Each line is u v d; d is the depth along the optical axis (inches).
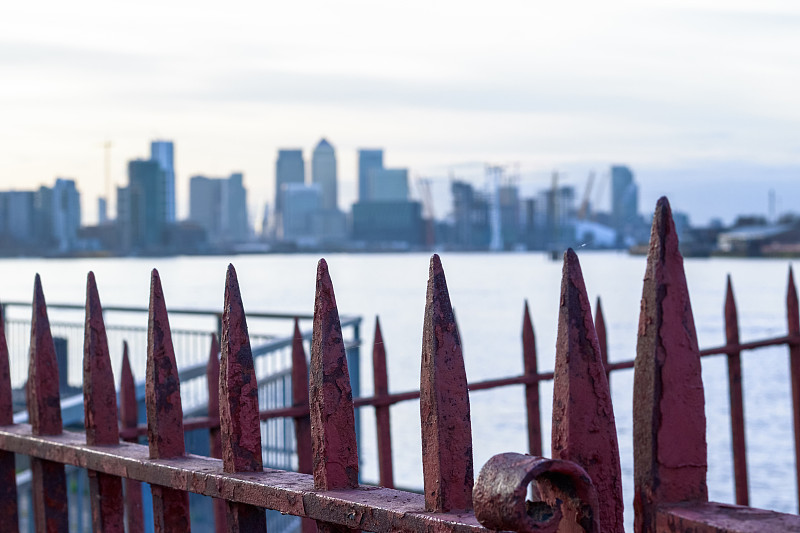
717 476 1051.3
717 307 3435.0
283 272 7677.2
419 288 5319.9
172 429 83.8
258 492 70.4
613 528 53.3
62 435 99.2
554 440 54.1
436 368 59.8
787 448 1202.6
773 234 6879.9
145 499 223.6
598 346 54.1
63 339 442.6
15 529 106.0
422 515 58.2
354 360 336.5
